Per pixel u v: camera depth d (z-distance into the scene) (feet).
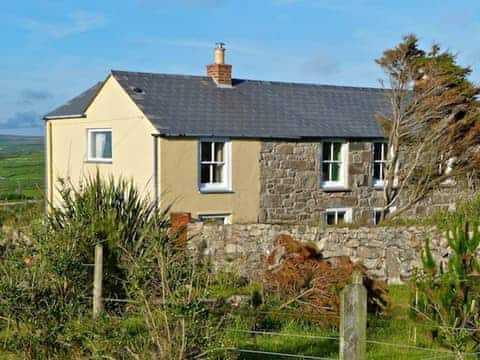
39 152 263.29
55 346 25.17
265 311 33.99
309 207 73.10
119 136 71.61
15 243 33.01
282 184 71.67
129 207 37.32
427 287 31.27
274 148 71.15
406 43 70.59
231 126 69.67
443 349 29.84
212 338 22.30
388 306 37.55
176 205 66.03
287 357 28.27
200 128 67.41
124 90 70.18
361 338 18.93
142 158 67.92
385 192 72.02
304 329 33.32
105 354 22.39
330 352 29.35
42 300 25.77
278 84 81.71
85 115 77.10
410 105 72.49
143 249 34.06
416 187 71.82
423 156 71.51
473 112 73.05
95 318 25.11
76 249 31.17
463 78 73.31
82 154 78.07
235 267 47.06
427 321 31.30
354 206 75.82
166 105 69.77
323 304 35.12
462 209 63.57
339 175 75.61
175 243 37.99
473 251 31.30
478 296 29.40
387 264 51.11
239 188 69.31
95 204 36.47
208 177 68.64
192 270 25.84
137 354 21.75
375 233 51.34
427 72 71.26
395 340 32.12
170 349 21.36
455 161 73.92
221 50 77.10
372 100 84.48
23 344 25.26
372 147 77.15
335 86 85.51
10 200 85.05
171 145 65.98
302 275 36.24
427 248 32.32
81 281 28.81
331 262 39.93
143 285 24.09
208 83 76.54
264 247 51.08
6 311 25.26
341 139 74.95
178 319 21.56
